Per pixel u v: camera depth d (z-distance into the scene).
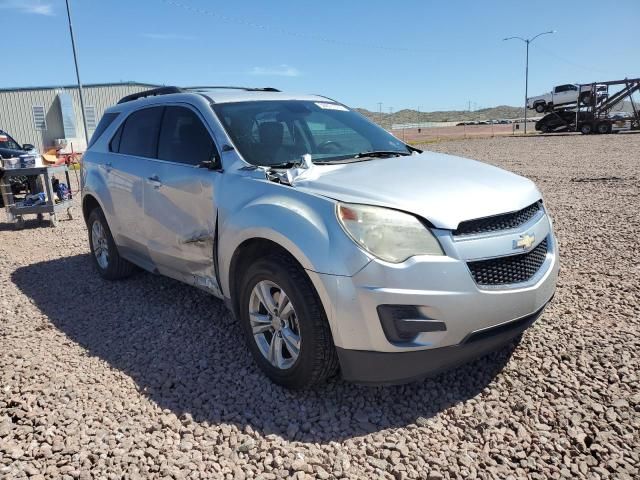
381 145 4.49
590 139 30.50
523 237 3.16
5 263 6.84
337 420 3.08
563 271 5.45
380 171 3.54
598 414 3.02
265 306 3.40
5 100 37.25
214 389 3.44
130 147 5.15
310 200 3.17
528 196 3.45
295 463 2.69
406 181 3.32
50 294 5.48
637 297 4.64
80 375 3.68
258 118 4.27
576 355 3.67
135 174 4.81
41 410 3.24
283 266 3.16
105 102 40.09
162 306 4.94
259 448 2.85
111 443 2.90
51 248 7.61
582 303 4.56
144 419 3.13
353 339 2.93
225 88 5.16
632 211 8.32
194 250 4.14
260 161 3.86
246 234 3.39
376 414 3.12
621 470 2.58
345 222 2.97
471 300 2.91
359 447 2.84
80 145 39.31
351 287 2.88
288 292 3.13
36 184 10.19
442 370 3.02
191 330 4.36
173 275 4.62
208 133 4.15
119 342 4.21
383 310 2.86
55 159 16.33
